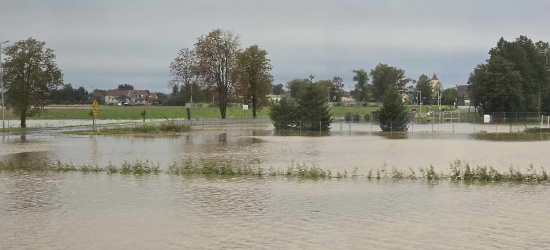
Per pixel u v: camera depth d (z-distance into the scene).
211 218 16.77
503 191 21.17
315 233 14.87
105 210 18.00
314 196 20.36
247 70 89.75
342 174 26.12
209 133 62.16
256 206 18.56
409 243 13.81
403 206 18.41
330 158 33.88
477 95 109.31
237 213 17.45
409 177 24.92
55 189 22.16
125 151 39.25
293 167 28.17
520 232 14.80
